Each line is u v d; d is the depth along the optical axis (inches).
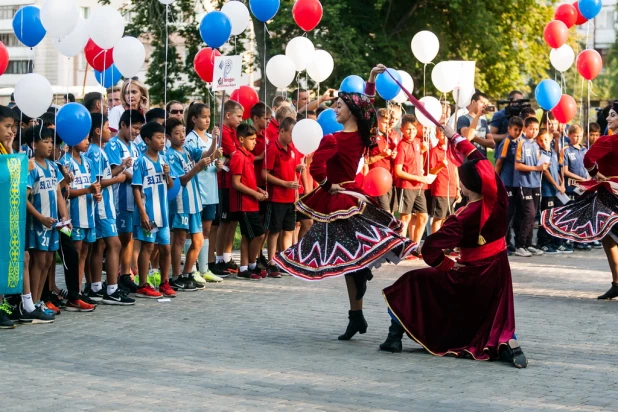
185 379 293.0
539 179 634.8
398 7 1363.2
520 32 1477.6
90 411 255.0
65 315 409.4
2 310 381.4
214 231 532.7
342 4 1252.5
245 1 1154.0
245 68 1248.8
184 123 565.6
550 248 661.3
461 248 328.8
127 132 455.8
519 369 312.5
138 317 404.8
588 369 313.9
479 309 327.9
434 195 604.1
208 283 503.8
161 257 458.6
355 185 350.6
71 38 430.0
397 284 337.1
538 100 589.0
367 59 1290.6
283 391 279.1
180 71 1242.0
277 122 546.0
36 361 317.4
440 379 297.3
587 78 616.1
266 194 514.6
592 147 443.5
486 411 259.6
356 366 314.5
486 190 315.3
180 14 1269.7
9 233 368.5
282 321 396.5
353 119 348.8
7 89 873.5
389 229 343.3
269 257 534.6
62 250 414.6
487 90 1429.6
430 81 1347.2
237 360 321.1
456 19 1348.4
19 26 412.5
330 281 514.6
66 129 392.8
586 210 450.3
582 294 474.0
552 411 260.4
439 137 591.5
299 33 1255.5
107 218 432.1
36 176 391.2
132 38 455.5
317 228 349.1
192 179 477.1
